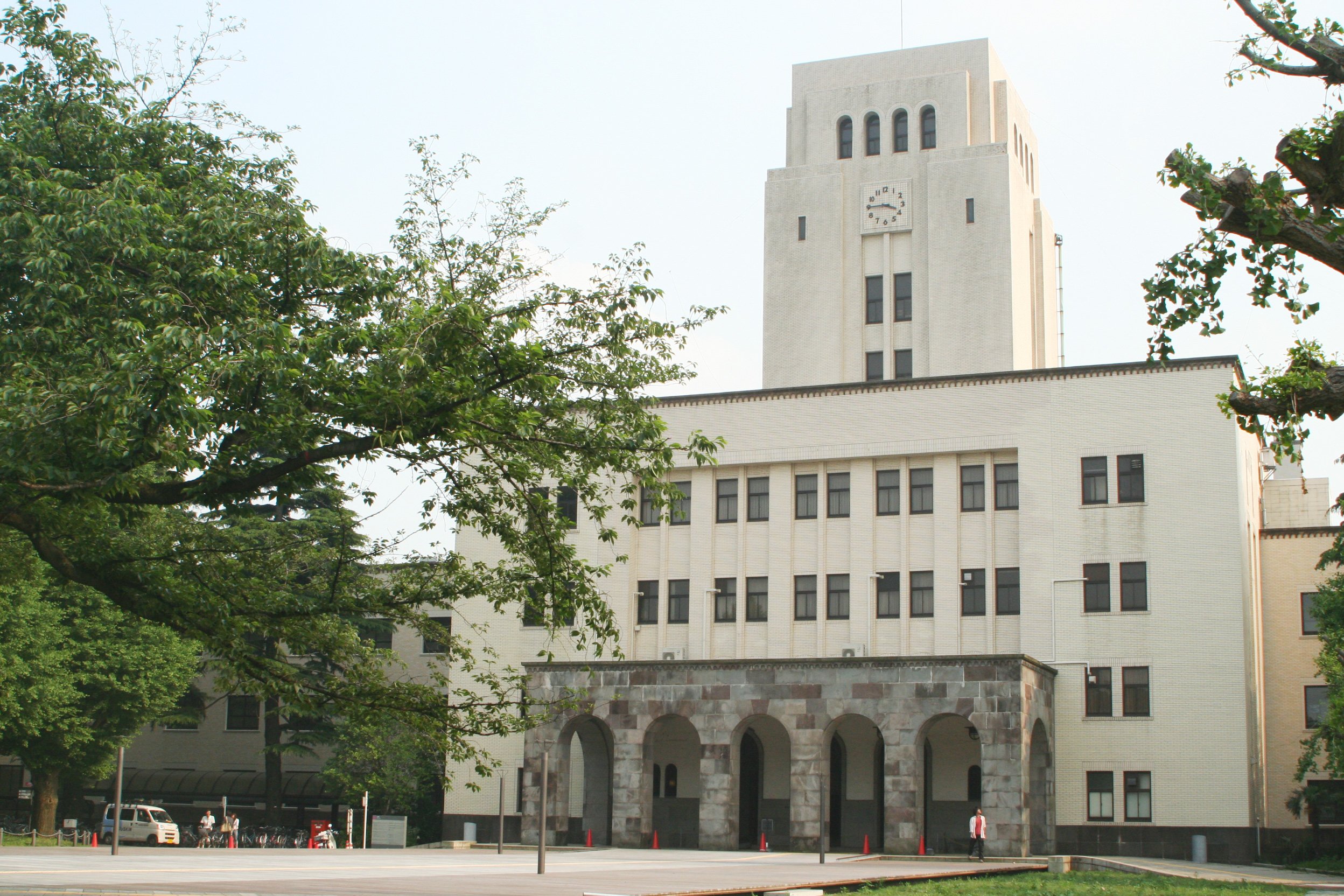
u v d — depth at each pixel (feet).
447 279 67.87
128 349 56.39
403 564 72.54
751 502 184.65
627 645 183.32
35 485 56.90
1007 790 146.00
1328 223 45.29
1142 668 164.76
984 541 173.99
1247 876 122.93
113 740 183.42
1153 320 50.37
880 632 175.42
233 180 69.41
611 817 175.32
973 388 176.76
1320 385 47.03
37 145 67.10
